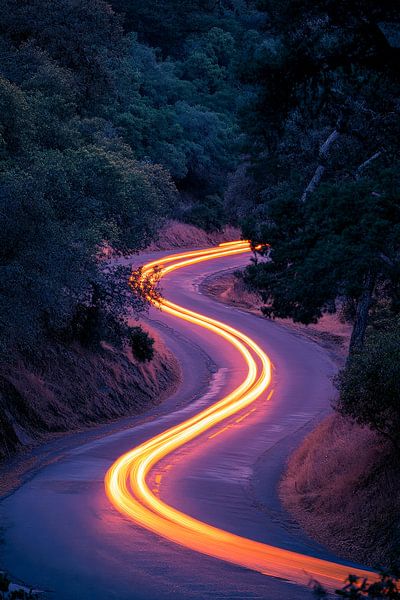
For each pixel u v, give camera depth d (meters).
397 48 18.11
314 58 18.41
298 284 26.16
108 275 55.97
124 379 60.78
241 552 23.14
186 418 57.00
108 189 50.38
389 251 23.59
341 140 38.50
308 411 59.75
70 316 52.03
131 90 122.69
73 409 52.53
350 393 28.89
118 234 56.56
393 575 8.66
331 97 21.14
